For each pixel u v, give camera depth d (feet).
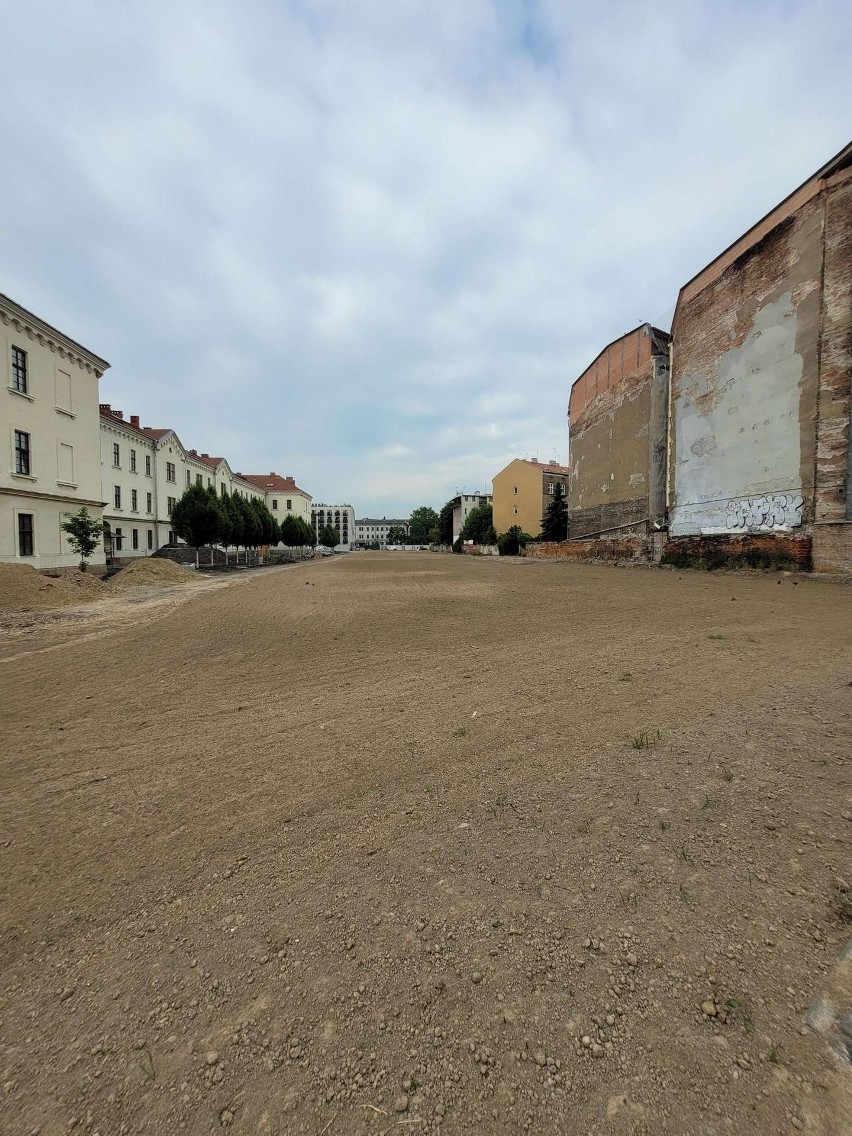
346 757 11.38
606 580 51.06
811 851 7.33
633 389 86.12
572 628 25.35
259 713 14.57
